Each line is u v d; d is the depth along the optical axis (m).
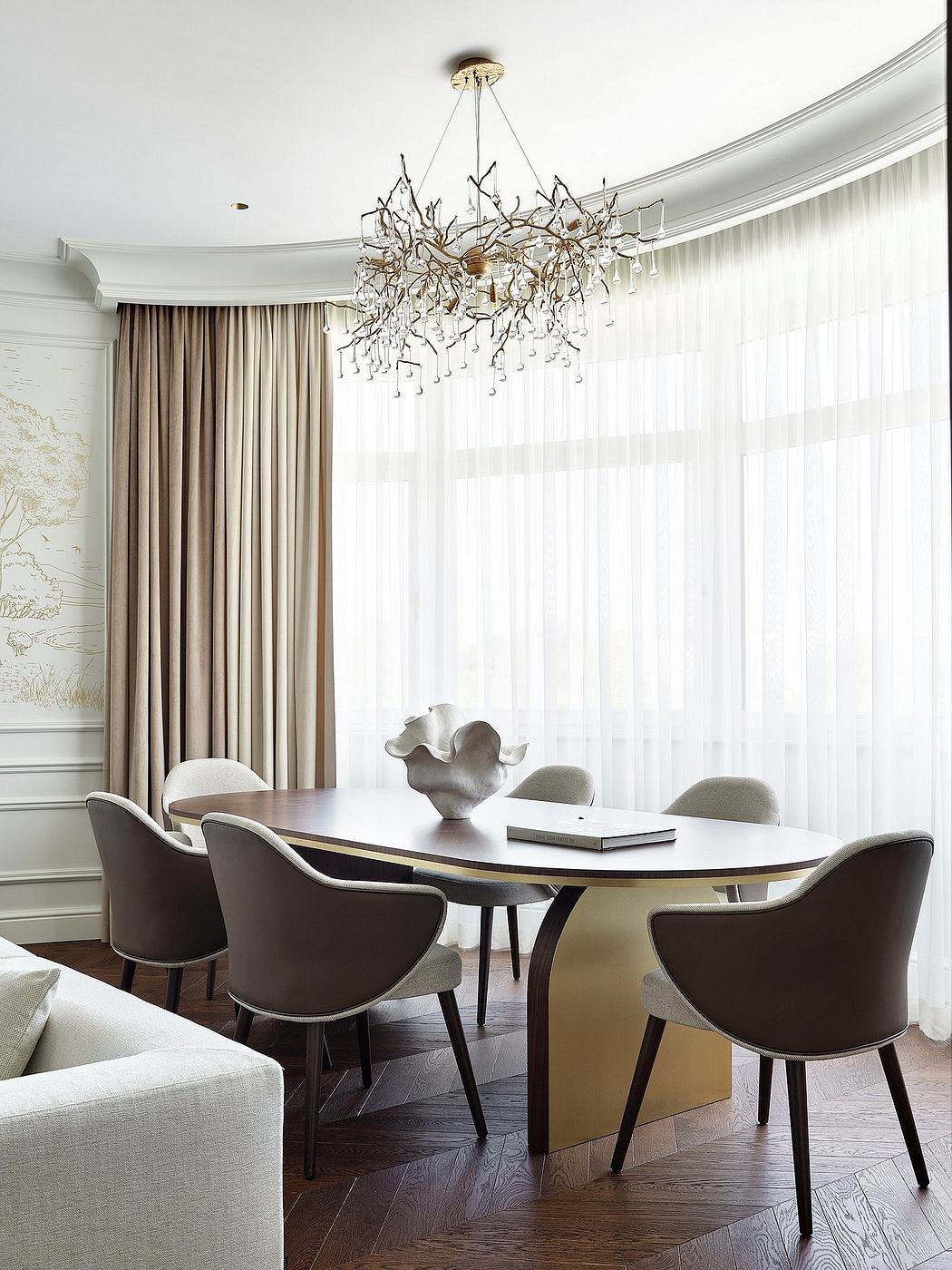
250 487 5.21
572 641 5.00
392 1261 2.24
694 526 4.66
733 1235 2.35
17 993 1.76
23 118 3.78
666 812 3.71
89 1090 1.39
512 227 3.37
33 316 5.14
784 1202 2.50
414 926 2.66
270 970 2.67
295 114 3.77
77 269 5.17
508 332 3.47
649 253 4.77
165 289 5.09
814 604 4.24
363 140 3.96
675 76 3.53
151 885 3.29
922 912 3.82
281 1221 1.54
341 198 4.47
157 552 5.10
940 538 3.84
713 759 4.55
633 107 3.73
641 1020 2.96
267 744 5.15
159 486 5.16
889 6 3.14
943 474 3.85
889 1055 2.57
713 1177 2.63
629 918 2.95
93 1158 1.36
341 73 3.50
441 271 3.41
